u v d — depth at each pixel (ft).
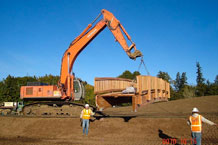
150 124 43.14
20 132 44.60
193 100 73.92
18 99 130.72
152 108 67.77
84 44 56.54
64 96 57.26
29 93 59.11
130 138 35.96
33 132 43.73
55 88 59.11
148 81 30.99
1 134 43.62
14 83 134.41
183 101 74.95
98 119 47.98
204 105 63.67
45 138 38.63
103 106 36.37
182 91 176.24
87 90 154.10
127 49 47.09
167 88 37.83
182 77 275.39
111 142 33.42
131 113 59.00
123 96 34.83
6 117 54.90
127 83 39.73
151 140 34.32
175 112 56.34
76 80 60.34
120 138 36.14
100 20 54.29
